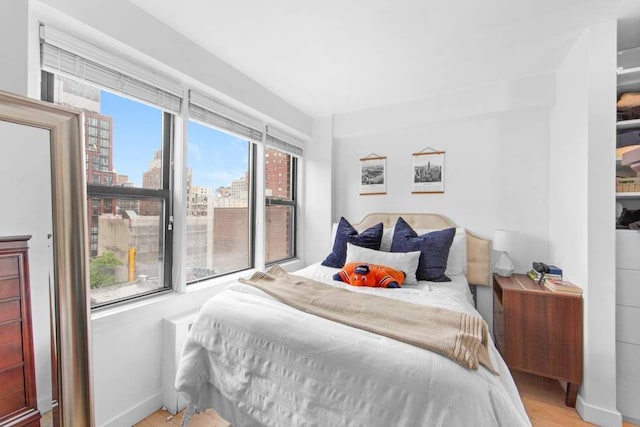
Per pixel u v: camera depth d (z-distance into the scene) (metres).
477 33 1.84
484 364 1.04
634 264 1.68
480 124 2.71
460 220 2.78
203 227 2.31
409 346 1.10
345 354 1.10
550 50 2.03
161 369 1.82
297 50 2.04
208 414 1.77
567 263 2.07
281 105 2.88
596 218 1.74
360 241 2.57
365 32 1.83
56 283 1.08
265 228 2.96
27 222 1.04
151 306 1.77
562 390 2.03
